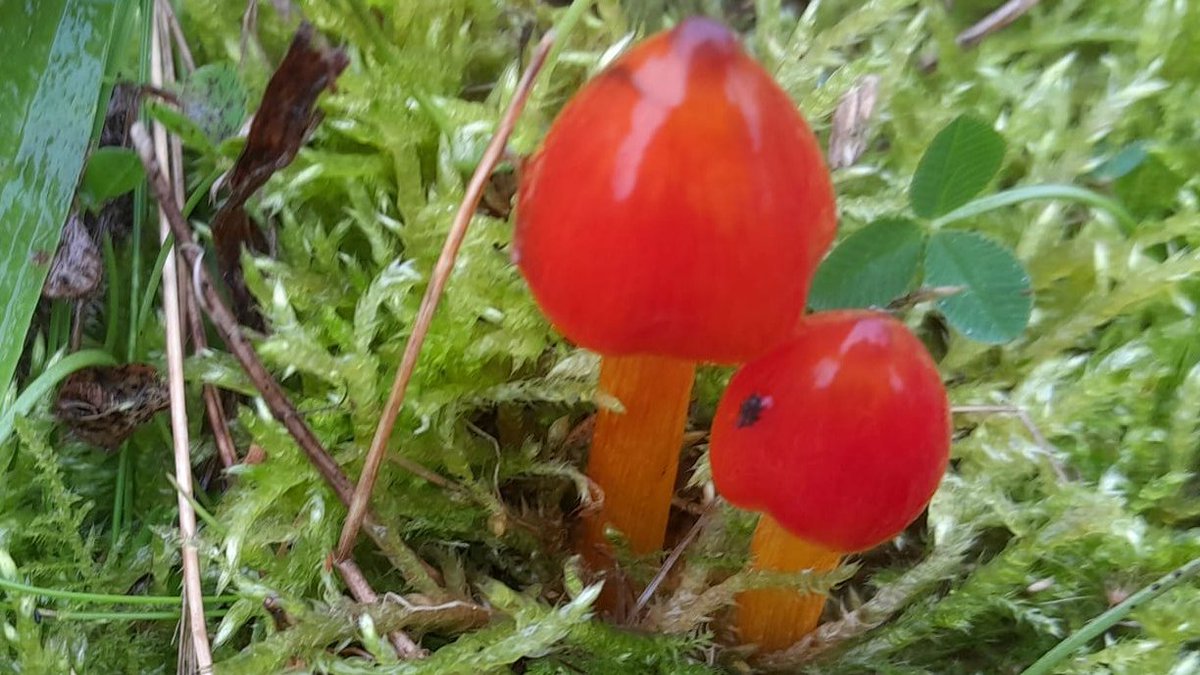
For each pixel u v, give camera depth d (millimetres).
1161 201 129
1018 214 127
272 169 107
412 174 112
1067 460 114
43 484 107
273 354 101
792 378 80
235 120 121
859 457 79
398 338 108
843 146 126
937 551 103
